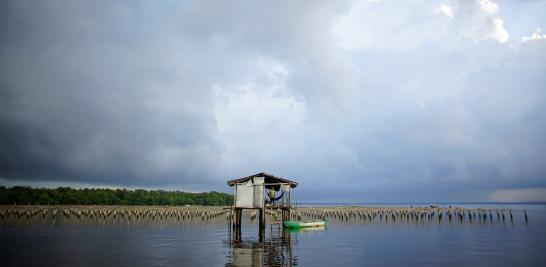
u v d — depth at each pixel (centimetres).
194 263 2633
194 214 10394
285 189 5134
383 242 3953
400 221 8012
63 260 2756
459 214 8238
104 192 14338
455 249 3422
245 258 2848
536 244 3794
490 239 4275
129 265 2556
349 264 2634
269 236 4597
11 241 3959
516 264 2670
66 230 5400
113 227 6116
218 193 18088
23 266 2522
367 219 8956
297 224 5522
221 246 3566
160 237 4462
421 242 3966
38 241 3969
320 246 3584
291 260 2777
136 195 15025
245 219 9700
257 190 4950
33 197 12338
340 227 6166
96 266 2520
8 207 9781
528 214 11525
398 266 2572
